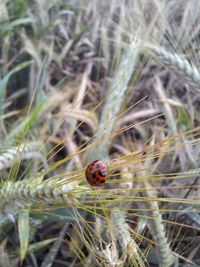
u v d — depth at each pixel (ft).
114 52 0.43
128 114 0.35
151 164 0.32
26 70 0.41
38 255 0.30
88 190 0.20
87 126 0.37
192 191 0.29
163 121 0.36
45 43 0.42
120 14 0.41
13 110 0.39
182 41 0.36
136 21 0.37
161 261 0.25
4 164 0.25
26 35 0.43
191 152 0.31
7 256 0.27
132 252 0.23
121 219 0.25
